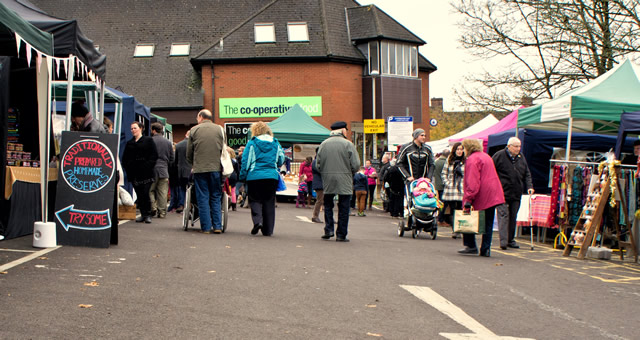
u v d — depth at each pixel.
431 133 54.12
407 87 36.75
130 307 5.27
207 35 39.31
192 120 35.75
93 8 40.88
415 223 12.94
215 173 11.15
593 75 24.20
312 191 22.66
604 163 10.95
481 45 26.31
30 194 9.49
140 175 12.65
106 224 8.75
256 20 36.47
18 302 5.19
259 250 9.23
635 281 8.30
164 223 12.88
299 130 26.55
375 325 5.14
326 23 36.12
